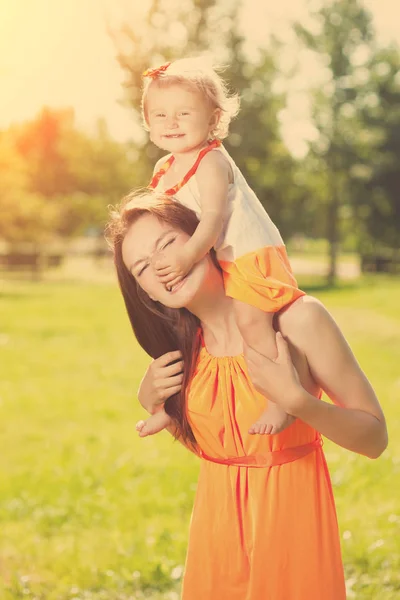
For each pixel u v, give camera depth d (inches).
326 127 1250.0
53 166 1860.2
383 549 180.1
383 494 227.5
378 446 80.7
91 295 912.9
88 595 169.2
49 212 1214.3
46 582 177.5
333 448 275.3
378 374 426.3
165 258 76.0
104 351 526.9
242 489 82.5
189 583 85.9
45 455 289.6
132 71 885.2
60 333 611.2
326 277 1178.6
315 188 1263.5
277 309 77.3
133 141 1061.1
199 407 83.5
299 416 75.6
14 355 510.9
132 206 79.5
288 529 80.7
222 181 77.5
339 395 79.4
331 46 1226.6
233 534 82.8
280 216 1243.8
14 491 246.7
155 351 88.0
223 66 82.6
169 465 265.4
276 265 78.5
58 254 1207.6
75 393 398.9
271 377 75.0
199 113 78.5
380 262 1261.1
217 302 81.7
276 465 81.4
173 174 81.9
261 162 1163.9
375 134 1270.9
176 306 79.0
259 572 80.8
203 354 84.5
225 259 79.1
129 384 421.4
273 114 1159.6
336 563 82.7
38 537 208.1
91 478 255.6
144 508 226.4
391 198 1362.0
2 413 358.6
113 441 306.2
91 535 207.6
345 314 716.0
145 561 181.9
